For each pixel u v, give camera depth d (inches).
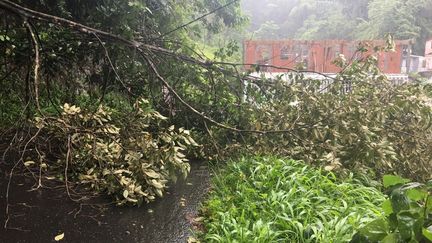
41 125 168.2
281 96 203.6
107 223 147.9
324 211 131.3
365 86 199.5
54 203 161.6
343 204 138.3
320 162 178.1
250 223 134.0
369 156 174.7
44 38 189.2
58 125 170.9
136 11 200.7
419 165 191.8
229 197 159.8
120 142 170.4
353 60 220.1
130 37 185.8
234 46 227.9
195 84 221.0
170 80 213.3
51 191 172.6
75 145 181.5
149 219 153.1
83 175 170.7
